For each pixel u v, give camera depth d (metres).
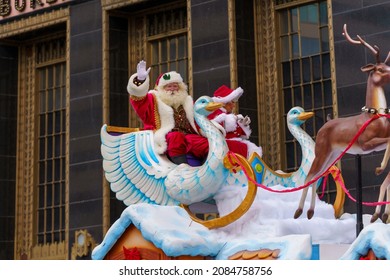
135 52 26.19
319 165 12.31
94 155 25.48
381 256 10.27
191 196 12.64
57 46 28.23
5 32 28.34
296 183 13.87
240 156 12.41
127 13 26.22
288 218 12.74
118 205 25.08
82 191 25.56
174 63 25.50
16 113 28.83
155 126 13.55
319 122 22.56
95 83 25.89
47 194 27.88
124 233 12.32
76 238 25.44
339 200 13.61
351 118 12.10
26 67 28.94
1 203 28.22
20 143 28.70
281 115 23.22
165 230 11.77
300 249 11.12
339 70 21.22
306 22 23.14
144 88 13.33
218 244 11.98
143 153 13.28
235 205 12.56
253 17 23.73
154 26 25.95
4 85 28.77
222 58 23.19
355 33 21.03
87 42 26.23
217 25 23.38
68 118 26.31
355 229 13.09
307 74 22.95
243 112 22.98
